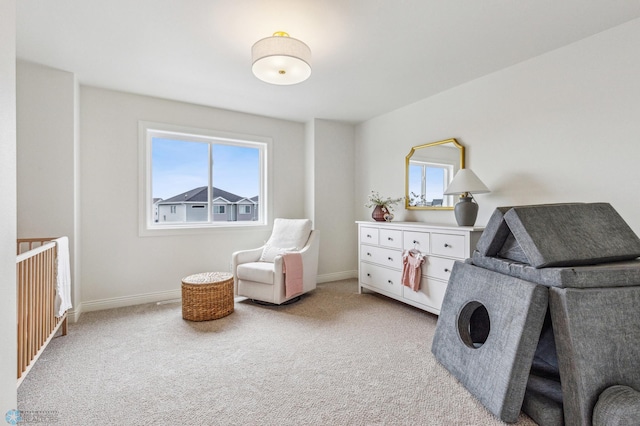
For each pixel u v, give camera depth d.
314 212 4.19
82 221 2.99
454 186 2.68
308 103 3.54
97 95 3.05
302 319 2.80
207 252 3.65
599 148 2.11
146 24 2.00
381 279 3.35
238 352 2.15
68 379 1.80
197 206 3.69
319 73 2.74
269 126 4.09
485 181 2.80
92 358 2.05
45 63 2.54
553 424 1.35
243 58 2.47
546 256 1.46
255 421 1.45
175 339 2.36
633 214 1.96
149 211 3.38
